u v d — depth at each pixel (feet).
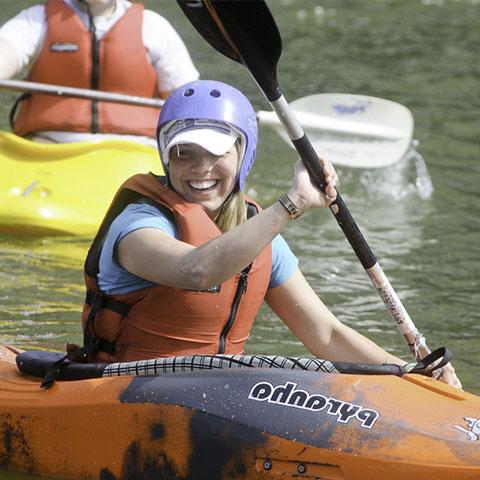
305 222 75.10
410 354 53.01
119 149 72.64
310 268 65.92
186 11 41.34
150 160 72.84
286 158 90.33
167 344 38.75
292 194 35.29
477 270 66.39
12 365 41.60
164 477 36.45
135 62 74.69
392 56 123.65
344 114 81.92
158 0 145.28
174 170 37.91
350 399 35.53
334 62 120.57
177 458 36.24
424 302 60.49
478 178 86.84
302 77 114.21
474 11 146.41
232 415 35.76
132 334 38.86
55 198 70.38
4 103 103.09
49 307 57.16
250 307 39.65
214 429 35.76
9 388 39.32
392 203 81.10
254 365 37.27
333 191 36.09
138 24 74.84
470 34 134.31
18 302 57.72
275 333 55.31
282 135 81.61
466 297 61.52
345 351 40.98
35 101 75.41
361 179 85.71
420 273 65.51
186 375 37.09
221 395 36.24
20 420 38.34
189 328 38.65
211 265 34.76
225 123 37.52
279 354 52.39
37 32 74.33
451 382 39.60
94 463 37.42
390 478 33.73
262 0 37.09
